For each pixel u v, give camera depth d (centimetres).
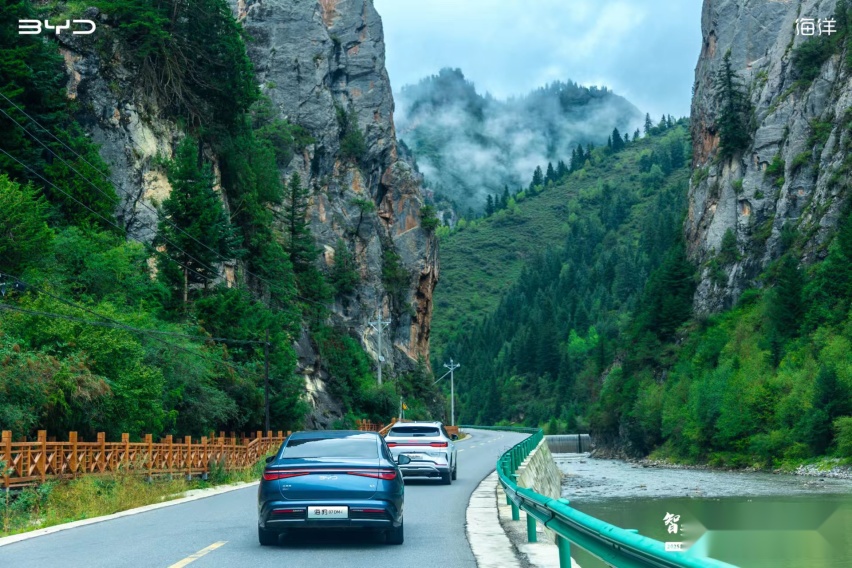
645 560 586
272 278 7238
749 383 9550
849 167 12300
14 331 3144
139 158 5847
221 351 4878
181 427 4172
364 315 10756
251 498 2350
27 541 1362
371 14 12675
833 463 7700
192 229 5269
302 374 7425
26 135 4722
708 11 18038
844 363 8519
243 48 6781
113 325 3378
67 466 2219
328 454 1262
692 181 16800
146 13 5969
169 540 1351
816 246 12144
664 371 13412
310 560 1116
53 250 3997
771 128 14575
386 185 12600
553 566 1058
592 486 6862
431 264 13025
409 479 3086
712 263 14400
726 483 6925
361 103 12300
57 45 5372
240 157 7144
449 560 1115
